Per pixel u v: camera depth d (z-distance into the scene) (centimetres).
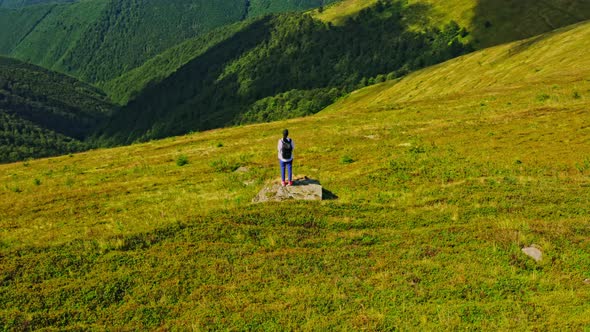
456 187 2277
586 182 2247
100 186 3105
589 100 4028
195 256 1565
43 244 1719
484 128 3656
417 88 10012
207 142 4919
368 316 1212
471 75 8381
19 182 3731
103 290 1358
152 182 3055
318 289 1358
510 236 1631
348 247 1633
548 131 3288
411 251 1570
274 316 1230
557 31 8362
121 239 1673
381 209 2017
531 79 5744
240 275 1447
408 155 3047
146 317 1238
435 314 1222
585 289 1297
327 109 14212
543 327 1129
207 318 1224
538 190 2148
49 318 1225
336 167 2950
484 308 1229
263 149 3938
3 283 1402
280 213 1919
